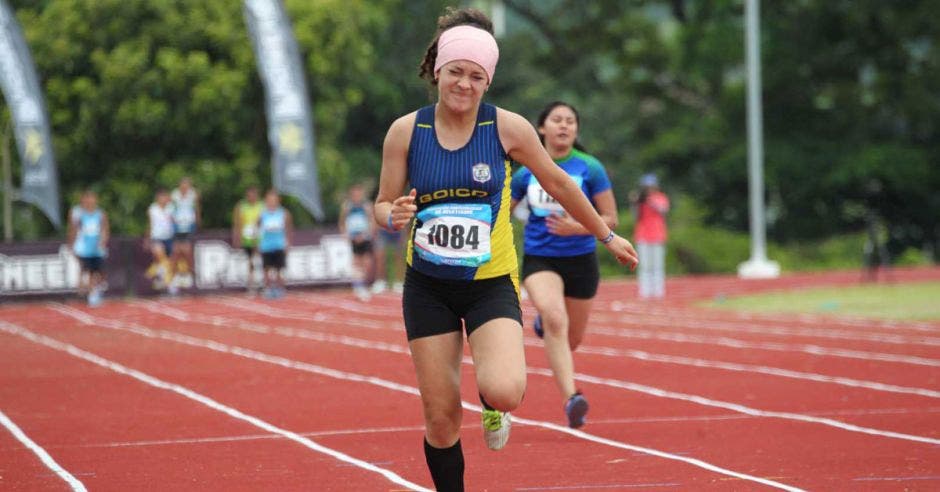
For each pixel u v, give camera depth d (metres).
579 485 16.17
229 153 78.00
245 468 17.81
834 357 31.61
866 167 95.31
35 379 29.88
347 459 18.36
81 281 57.56
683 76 108.38
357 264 60.28
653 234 55.94
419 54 103.81
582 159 20.61
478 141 12.75
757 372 28.70
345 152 99.56
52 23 74.81
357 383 27.95
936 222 102.56
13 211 78.00
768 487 15.92
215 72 74.88
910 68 99.50
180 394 26.56
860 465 17.33
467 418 22.09
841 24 99.50
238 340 39.62
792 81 99.62
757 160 73.25
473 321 12.84
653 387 26.28
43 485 16.77
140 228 75.50
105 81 73.94
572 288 20.81
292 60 63.09
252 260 61.62
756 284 65.62
